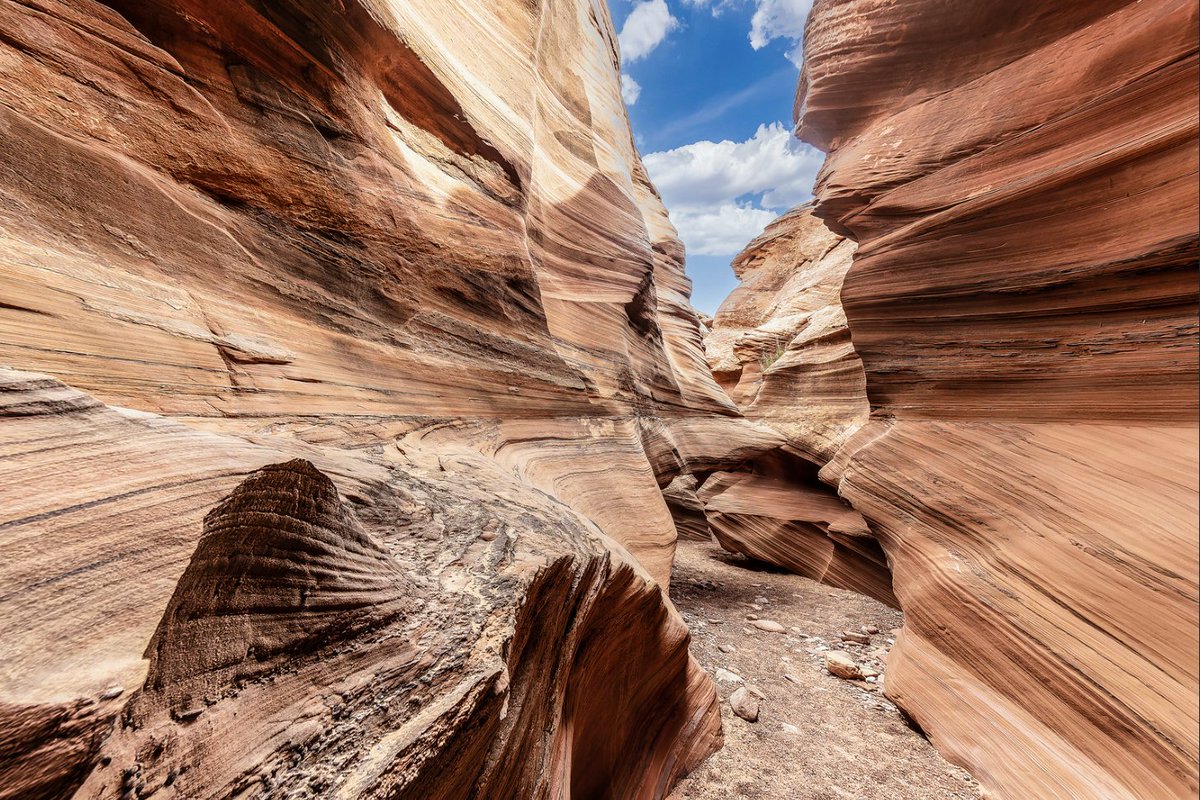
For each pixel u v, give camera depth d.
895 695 5.78
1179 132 3.97
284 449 1.99
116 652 0.86
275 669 1.26
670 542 7.09
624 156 13.29
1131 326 4.32
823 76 7.96
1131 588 3.80
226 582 1.10
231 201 3.04
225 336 2.65
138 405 1.96
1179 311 4.01
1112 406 4.42
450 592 2.10
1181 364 3.95
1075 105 4.93
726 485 17.22
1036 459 4.89
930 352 6.26
